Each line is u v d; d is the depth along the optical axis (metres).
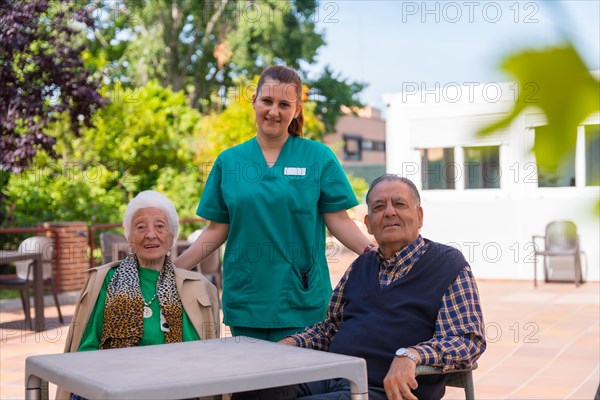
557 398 4.94
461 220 12.71
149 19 22.98
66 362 2.10
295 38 22.08
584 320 8.18
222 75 23.77
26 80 9.05
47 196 12.26
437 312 2.53
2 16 8.78
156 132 16.17
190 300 2.80
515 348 6.66
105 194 13.96
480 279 12.59
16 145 9.02
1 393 5.20
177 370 1.91
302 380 1.91
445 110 12.20
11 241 11.70
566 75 0.36
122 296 2.72
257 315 2.84
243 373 1.84
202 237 3.04
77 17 9.45
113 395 1.68
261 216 2.83
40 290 7.79
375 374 2.52
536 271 11.34
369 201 2.66
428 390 2.48
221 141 14.66
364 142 30.95
